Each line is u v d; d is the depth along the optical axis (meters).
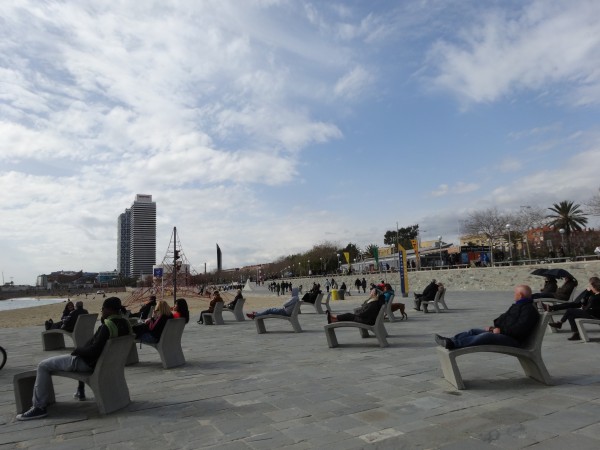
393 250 84.44
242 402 5.68
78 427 4.86
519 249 71.69
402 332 12.23
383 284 17.16
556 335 10.41
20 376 5.44
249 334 13.61
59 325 11.96
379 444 4.09
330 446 4.08
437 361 7.94
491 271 40.00
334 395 5.85
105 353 5.30
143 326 8.41
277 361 8.60
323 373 7.26
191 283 65.06
